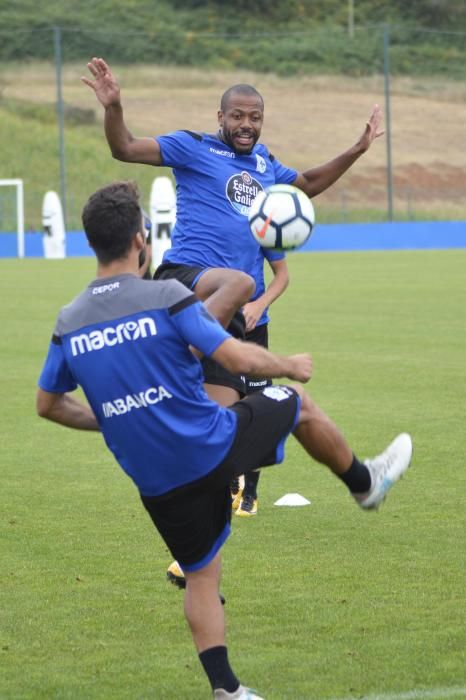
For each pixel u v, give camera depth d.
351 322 44.03
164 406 10.22
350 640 12.39
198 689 11.27
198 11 159.50
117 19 153.88
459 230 105.06
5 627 12.98
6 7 152.38
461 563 15.10
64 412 11.12
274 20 160.25
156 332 10.13
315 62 151.12
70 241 100.81
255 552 15.75
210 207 16.20
